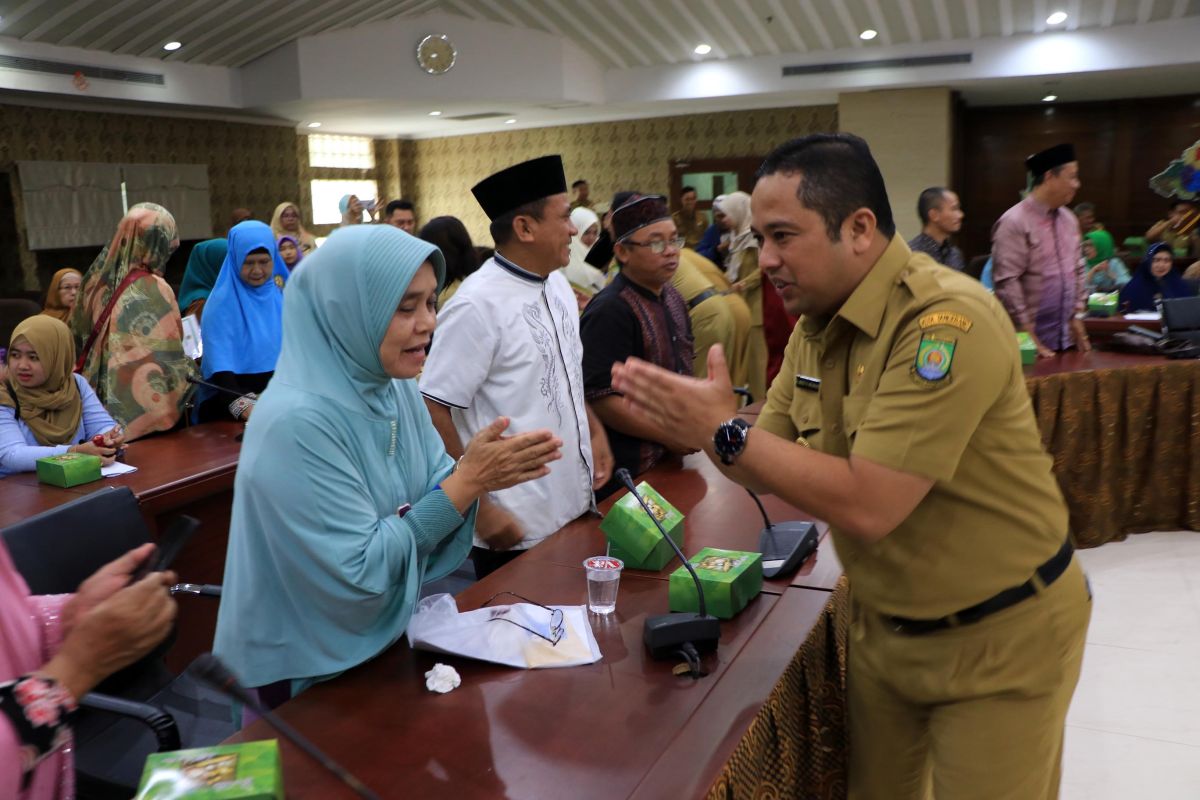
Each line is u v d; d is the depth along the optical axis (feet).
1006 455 4.25
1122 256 34.04
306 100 30.04
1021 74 28.32
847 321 4.38
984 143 38.09
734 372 14.88
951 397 3.87
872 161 4.22
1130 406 12.69
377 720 4.17
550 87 31.04
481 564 7.34
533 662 4.62
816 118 35.83
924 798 5.33
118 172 31.35
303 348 4.60
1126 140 36.01
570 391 7.23
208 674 3.60
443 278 4.83
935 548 4.35
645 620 4.88
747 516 6.77
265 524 4.40
